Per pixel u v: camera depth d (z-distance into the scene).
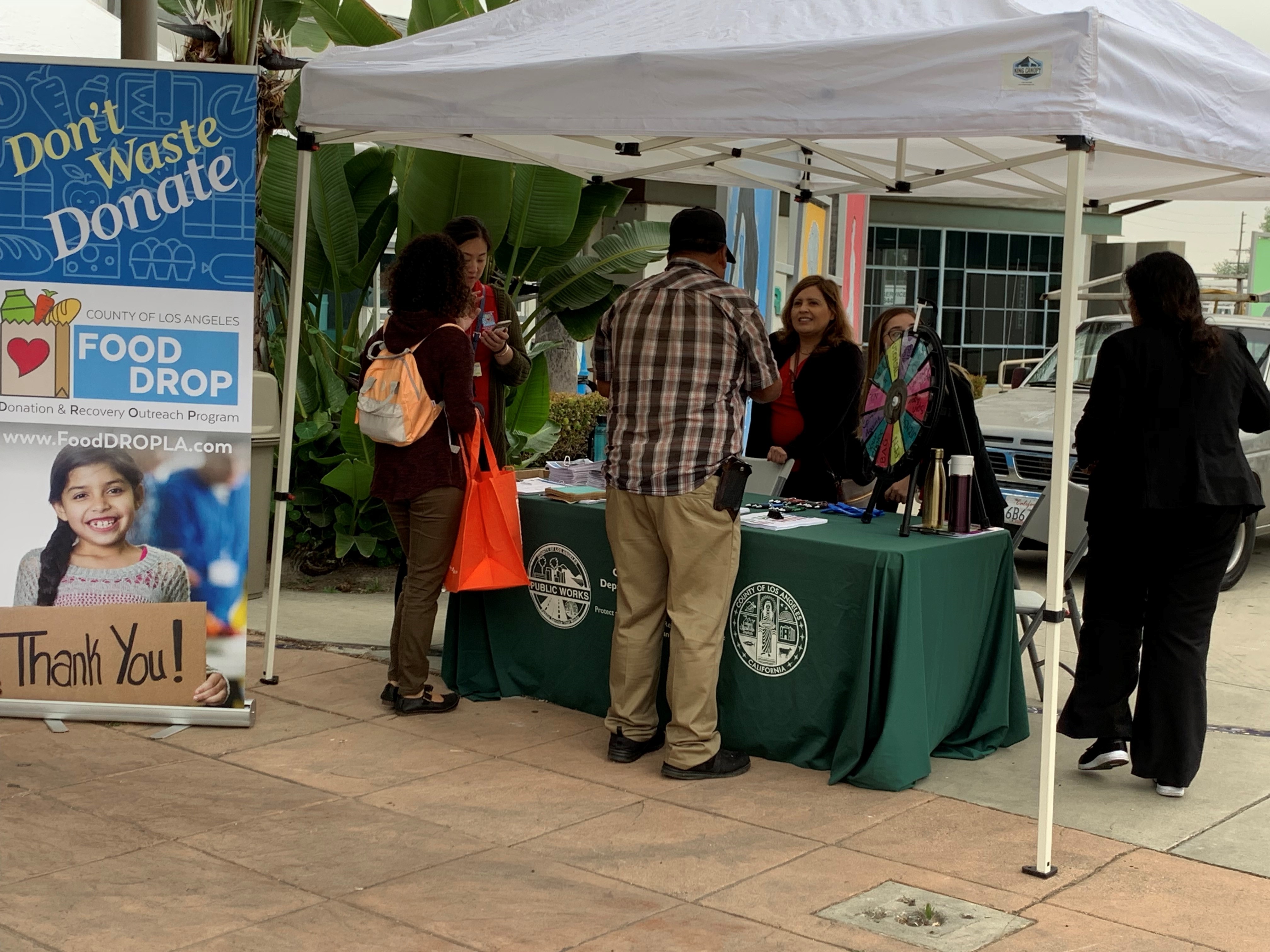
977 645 5.00
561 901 3.64
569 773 4.73
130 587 5.04
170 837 4.01
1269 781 4.84
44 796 4.31
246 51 7.39
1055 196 6.67
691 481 4.55
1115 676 4.68
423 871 3.82
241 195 4.88
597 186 8.97
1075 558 5.35
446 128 4.91
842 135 4.06
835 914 3.60
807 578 4.69
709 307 4.57
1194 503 4.36
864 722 4.55
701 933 3.46
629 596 4.82
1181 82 4.08
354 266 8.31
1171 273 4.47
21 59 4.82
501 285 8.73
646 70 4.40
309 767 4.70
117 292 4.91
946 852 4.07
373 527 8.05
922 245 21.80
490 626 5.67
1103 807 4.52
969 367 22.41
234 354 4.94
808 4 4.66
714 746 4.71
